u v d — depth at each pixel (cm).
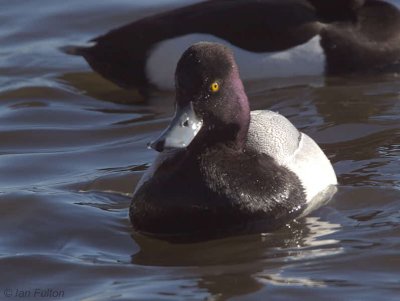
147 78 1597
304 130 1388
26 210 1165
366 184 1191
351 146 1327
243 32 1580
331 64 1589
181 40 1579
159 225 1079
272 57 1583
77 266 1033
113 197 1206
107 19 1847
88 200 1197
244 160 1077
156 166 1099
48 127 1459
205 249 1059
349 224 1095
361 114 1438
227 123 1059
